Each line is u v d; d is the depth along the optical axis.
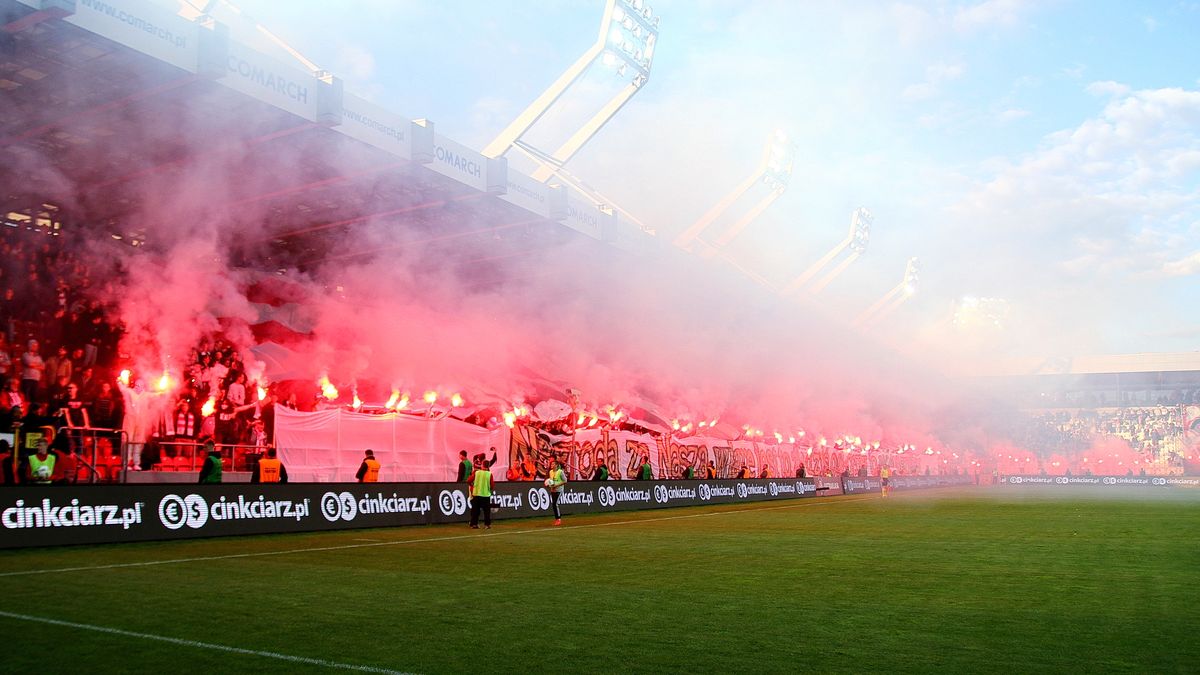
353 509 19.38
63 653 6.66
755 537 17.92
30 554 13.21
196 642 7.07
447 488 22.08
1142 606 9.17
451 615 8.41
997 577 11.52
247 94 20.77
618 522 22.81
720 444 41.19
